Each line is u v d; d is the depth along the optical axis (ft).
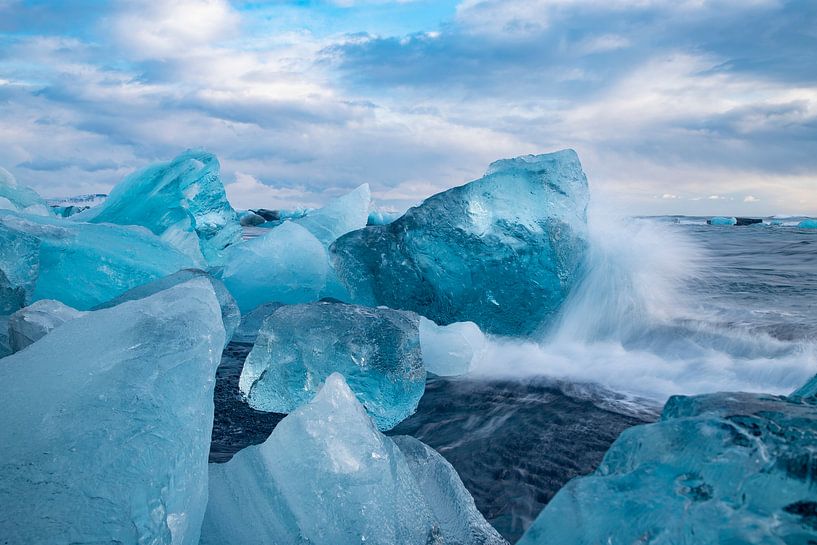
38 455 3.95
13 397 4.50
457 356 12.81
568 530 3.99
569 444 8.78
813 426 4.04
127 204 21.65
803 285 21.76
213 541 5.02
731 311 16.46
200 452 4.95
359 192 23.36
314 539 4.99
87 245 14.34
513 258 15.83
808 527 3.47
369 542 4.94
